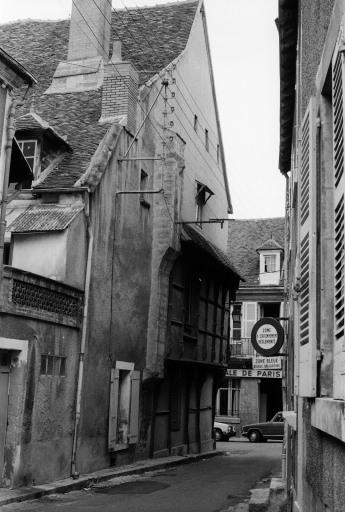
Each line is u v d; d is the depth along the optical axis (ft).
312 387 13.55
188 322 68.23
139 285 57.06
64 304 42.39
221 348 80.79
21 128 48.08
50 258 43.24
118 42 57.52
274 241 123.13
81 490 40.86
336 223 11.93
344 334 10.60
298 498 22.63
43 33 72.95
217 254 76.43
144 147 58.85
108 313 49.96
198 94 76.95
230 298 86.53
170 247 60.34
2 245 35.22
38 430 38.63
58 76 61.16
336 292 11.75
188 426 70.18
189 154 72.13
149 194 60.23
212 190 82.89
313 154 14.60
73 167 48.60
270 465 64.23
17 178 42.63
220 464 64.44
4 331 35.24
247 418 118.21
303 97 21.24
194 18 75.10
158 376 58.44
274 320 35.47
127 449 54.13
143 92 59.11
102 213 48.93
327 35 13.15
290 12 27.35
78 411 43.78
